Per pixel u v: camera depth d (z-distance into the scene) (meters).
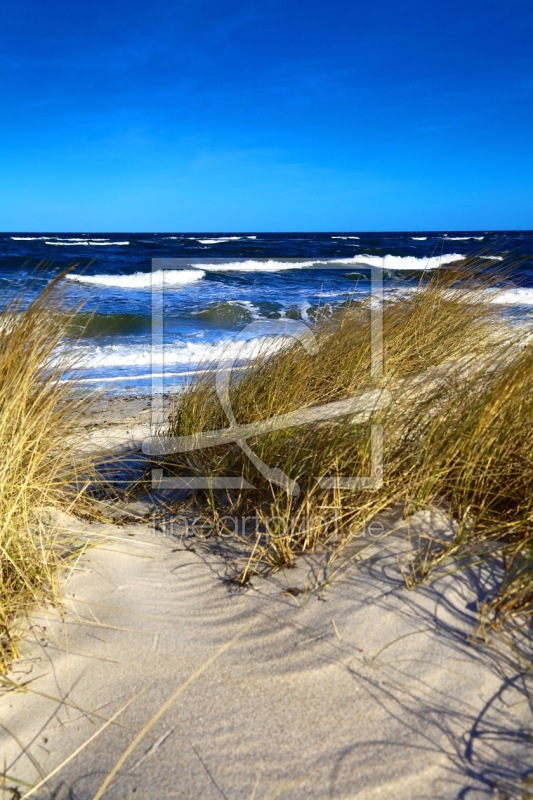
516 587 2.20
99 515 3.16
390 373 3.68
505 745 1.74
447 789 1.62
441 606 2.21
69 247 33.59
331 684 1.96
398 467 2.79
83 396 3.55
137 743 1.81
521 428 2.68
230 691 1.96
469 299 4.61
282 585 2.46
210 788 1.66
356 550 2.55
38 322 2.80
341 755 1.73
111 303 12.27
